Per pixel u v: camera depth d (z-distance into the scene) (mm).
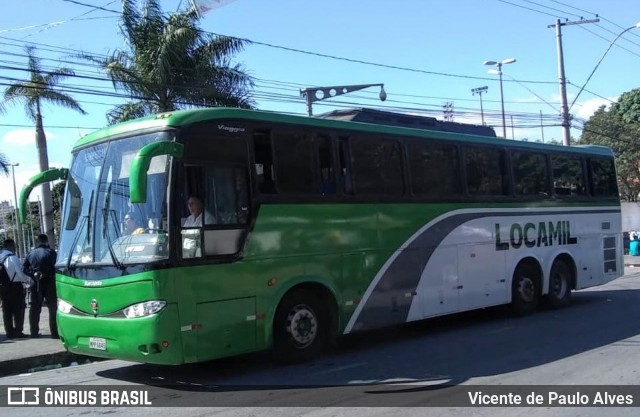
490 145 12156
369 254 9578
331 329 9078
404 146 10398
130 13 19078
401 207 10180
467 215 11430
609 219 15406
